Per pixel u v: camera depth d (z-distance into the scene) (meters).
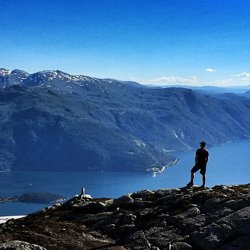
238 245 23.75
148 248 25.73
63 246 26.30
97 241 27.92
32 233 28.34
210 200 29.44
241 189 32.38
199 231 25.89
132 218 30.64
